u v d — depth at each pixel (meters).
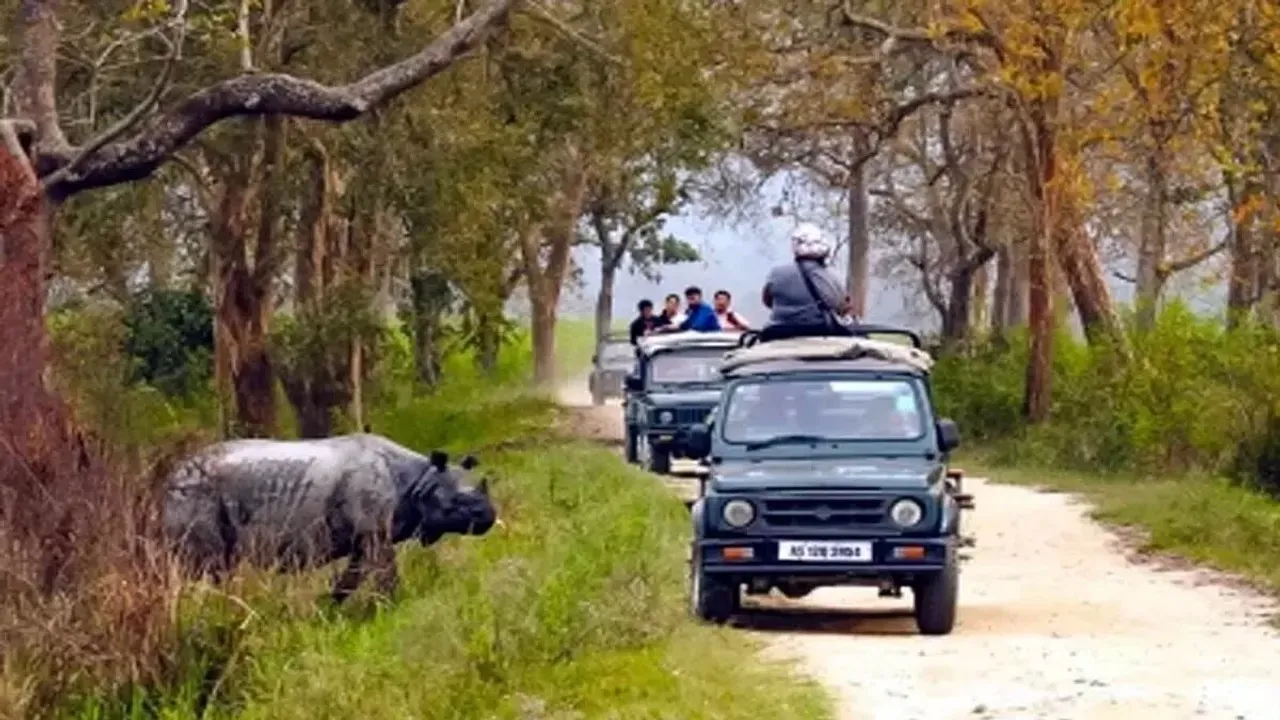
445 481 37.41
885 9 77.50
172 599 28.84
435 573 37.88
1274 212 62.66
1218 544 44.09
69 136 56.31
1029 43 61.59
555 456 62.91
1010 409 75.69
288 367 71.62
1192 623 33.38
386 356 90.75
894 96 88.62
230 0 53.50
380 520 36.62
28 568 30.03
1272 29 54.25
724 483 31.86
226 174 70.31
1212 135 60.12
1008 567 41.91
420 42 64.06
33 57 41.31
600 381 104.12
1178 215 84.31
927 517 31.33
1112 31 62.47
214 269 72.69
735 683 25.89
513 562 34.22
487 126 67.38
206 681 28.30
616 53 63.72
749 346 36.91
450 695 26.05
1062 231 72.69
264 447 36.62
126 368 66.69
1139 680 26.73
